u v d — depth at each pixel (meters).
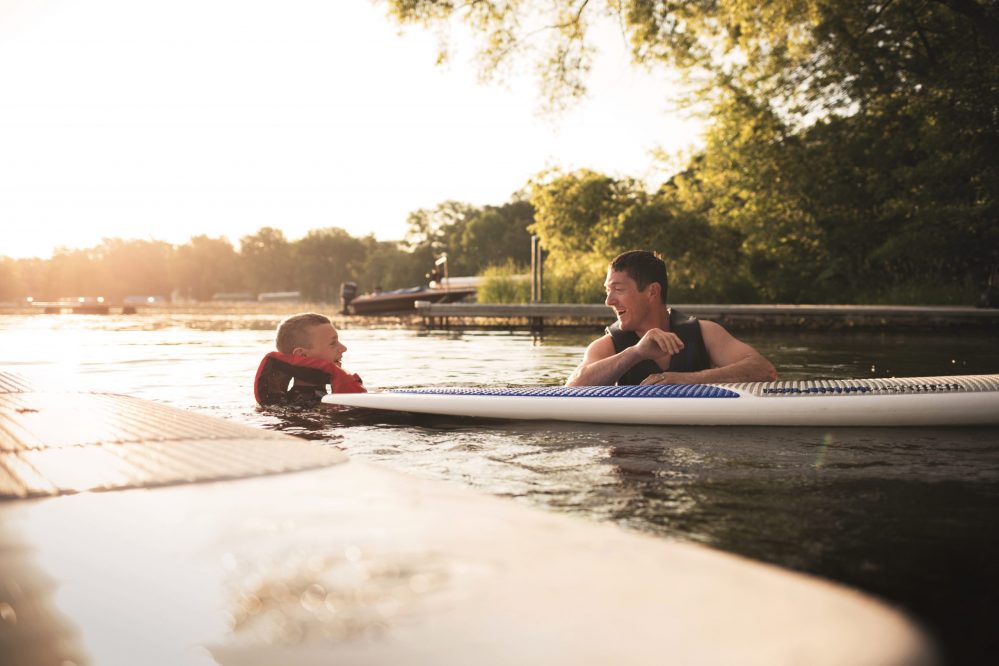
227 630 0.53
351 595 0.57
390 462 2.15
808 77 17.42
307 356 3.54
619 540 0.69
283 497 0.90
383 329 14.45
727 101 18.28
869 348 8.21
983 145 15.55
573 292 19.62
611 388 3.04
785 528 1.48
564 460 2.17
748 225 17.98
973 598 1.11
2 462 1.17
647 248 18.44
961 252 15.97
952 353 7.30
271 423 2.88
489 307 15.52
